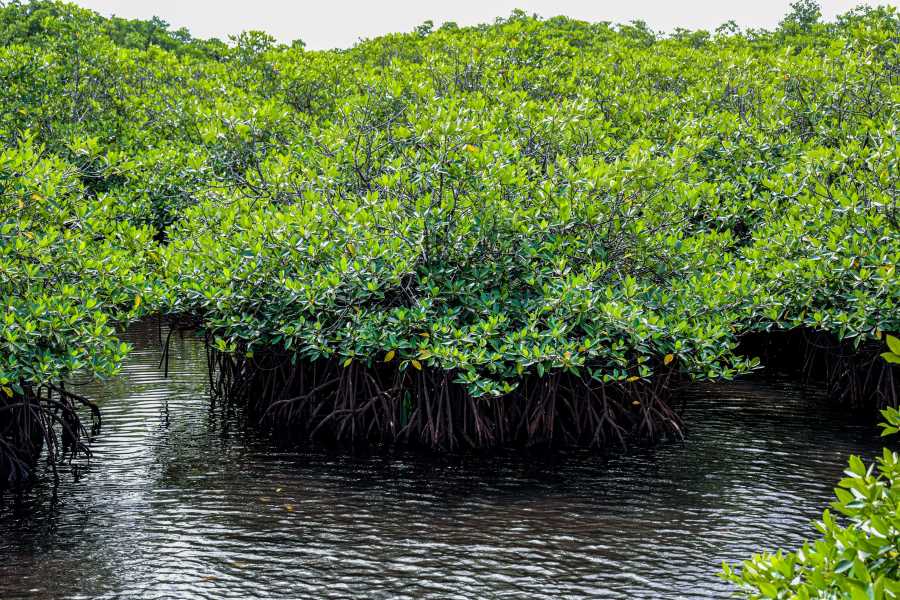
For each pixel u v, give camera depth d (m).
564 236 13.91
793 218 16.00
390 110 17.84
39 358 11.35
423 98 18.78
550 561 9.16
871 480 3.85
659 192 14.12
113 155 14.55
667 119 21.42
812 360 18.64
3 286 12.03
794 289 14.84
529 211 13.56
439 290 13.55
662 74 26.38
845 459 12.75
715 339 13.17
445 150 13.52
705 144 15.51
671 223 14.70
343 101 18.61
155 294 13.88
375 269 12.98
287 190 15.51
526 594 8.37
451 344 12.95
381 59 33.94
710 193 16.16
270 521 10.32
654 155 17.20
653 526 10.14
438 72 23.25
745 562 4.19
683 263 14.46
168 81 29.36
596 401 13.92
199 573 8.84
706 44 38.22
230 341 15.45
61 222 13.22
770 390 17.64
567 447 13.52
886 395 15.41
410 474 12.18
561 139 16.48
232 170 16.64
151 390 17.05
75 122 26.28
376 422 13.96
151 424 14.76
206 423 14.88
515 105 18.50
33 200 12.70
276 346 14.77
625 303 13.27
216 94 26.27
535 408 13.68
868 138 18.17
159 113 26.56
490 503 10.96
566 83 22.77
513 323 13.89
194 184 21.53
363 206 13.65
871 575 3.50
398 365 13.95
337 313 13.40
